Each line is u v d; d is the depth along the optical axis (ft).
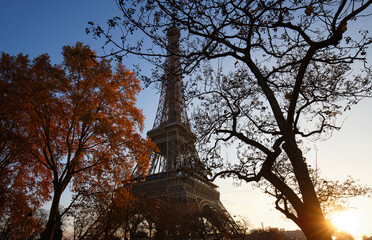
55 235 175.94
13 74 77.00
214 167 47.44
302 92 49.73
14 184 86.58
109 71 85.25
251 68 38.96
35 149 83.71
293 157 31.73
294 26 31.76
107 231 104.53
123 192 89.92
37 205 91.50
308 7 30.32
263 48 42.04
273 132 48.44
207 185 269.64
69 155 77.20
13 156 80.02
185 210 191.83
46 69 78.23
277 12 35.45
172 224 175.94
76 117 81.10
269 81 49.98
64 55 78.69
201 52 38.50
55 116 81.00
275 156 34.50
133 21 33.86
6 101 73.87
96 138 82.33
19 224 89.25
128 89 92.32
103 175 86.63
